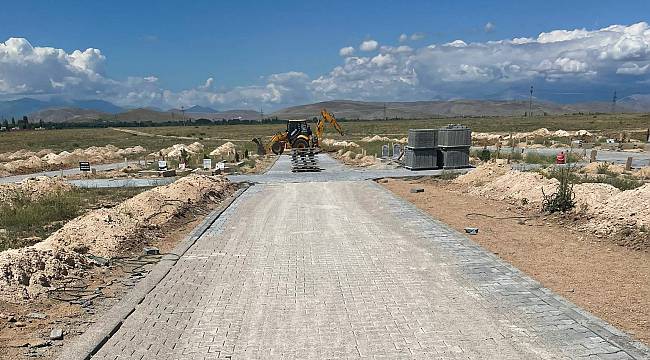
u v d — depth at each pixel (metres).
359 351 5.51
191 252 9.61
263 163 31.17
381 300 6.99
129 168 27.56
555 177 15.83
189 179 16.14
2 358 5.19
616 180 16.41
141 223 11.09
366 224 11.85
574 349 5.40
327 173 23.00
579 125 75.12
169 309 6.71
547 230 10.73
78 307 6.64
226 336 5.92
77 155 34.03
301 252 9.55
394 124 111.81
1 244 10.02
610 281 7.45
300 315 6.52
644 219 9.69
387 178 20.47
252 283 7.79
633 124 70.12
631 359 5.14
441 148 23.28
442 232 10.84
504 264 8.44
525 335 5.77
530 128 72.44
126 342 5.72
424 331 5.97
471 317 6.33
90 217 10.45
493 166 18.12
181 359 5.36
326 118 39.00
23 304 6.51
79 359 5.21
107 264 8.55
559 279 7.62
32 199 15.39
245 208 14.34
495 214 12.55
